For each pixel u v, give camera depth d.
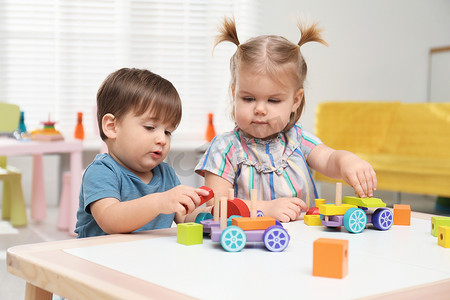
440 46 4.03
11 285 1.60
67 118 3.42
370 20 3.83
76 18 3.38
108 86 0.93
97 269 0.53
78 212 0.95
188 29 3.56
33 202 2.73
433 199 3.66
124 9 3.45
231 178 1.08
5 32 3.29
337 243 0.50
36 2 3.31
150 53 3.52
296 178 1.08
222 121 3.68
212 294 0.45
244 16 3.58
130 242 0.66
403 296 0.46
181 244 0.65
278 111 1.00
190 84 3.61
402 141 3.11
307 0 3.68
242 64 0.98
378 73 3.88
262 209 0.88
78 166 2.41
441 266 0.56
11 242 2.20
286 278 0.50
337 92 3.78
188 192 0.74
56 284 0.52
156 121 0.91
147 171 0.99
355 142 3.25
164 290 0.46
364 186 0.92
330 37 3.74
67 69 3.40
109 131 0.93
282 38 1.04
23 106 3.35
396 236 0.73
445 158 2.91
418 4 3.95
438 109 3.00
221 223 0.66
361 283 0.49
